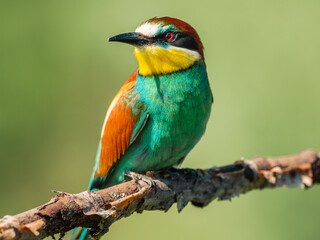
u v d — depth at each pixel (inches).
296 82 478.0
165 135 335.6
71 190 519.2
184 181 327.6
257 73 483.5
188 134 339.6
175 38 331.9
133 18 514.9
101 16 521.3
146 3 515.2
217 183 341.7
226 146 475.2
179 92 330.3
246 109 476.7
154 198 304.7
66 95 515.5
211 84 492.4
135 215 505.4
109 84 519.5
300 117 469.7
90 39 519.5
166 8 511.8
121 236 502.3
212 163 478.3
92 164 522.9
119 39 331.3
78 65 517.3
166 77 331.6
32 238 226.7
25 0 514.3
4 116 499.8
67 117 517.0
